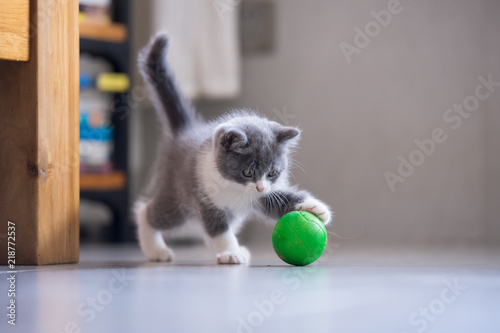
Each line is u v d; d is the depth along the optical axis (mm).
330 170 2178
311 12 2189
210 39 2162
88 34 1994
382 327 1006
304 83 2197
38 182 1369
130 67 2062
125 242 2033
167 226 1492
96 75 2062
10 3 1351
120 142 2068
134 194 2283
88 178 2000
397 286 1174
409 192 2137
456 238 2105
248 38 2225
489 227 2104
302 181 2182
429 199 2125
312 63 2191
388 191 2146
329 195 2174
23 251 1381
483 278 1233
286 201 1402
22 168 1376
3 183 1386
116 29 2031
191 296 1113
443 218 2121
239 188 1405
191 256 1612
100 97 2086
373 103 2156
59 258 1400
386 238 2123
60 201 1396
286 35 2205
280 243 1343
